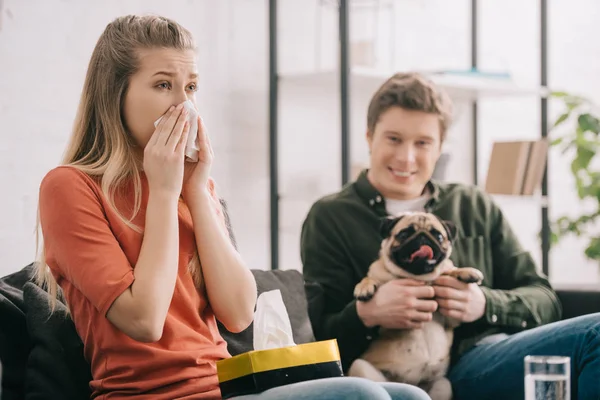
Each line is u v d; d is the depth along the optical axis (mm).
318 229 2486
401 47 3518
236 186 3049
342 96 2850
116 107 1601
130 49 1599
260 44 3127
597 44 4449
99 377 1545
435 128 2537
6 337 1714
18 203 2467
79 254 1479
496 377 2287
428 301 2402
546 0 3330
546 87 3330
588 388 1936
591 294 2555
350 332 2400
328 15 3357
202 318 1648
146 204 1603
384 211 2488
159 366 1508
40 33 2518
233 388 1451
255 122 3111
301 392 1362
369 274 2436
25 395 1672
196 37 2926
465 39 3805
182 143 1569
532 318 2482
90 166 1572
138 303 1450
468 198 2578
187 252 1641
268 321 1756
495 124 3896
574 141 3770
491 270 2557
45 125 2533
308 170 3238
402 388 1467
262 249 3139
